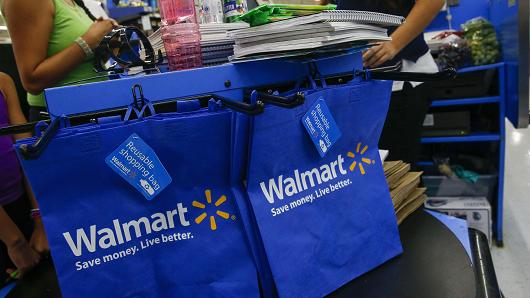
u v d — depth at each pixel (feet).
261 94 1.68
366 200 2.24
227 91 1.99
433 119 6.88
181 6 2.47
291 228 1.93
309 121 1.87
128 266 1.70
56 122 1.51
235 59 2.03
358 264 2.20
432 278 2.16
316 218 2.03
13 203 4.45
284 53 1.91
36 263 3.11
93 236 1.62
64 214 1.57
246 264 1.89
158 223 1.74
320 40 1.83
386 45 3.62
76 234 1.59
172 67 2.34
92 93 1.73
